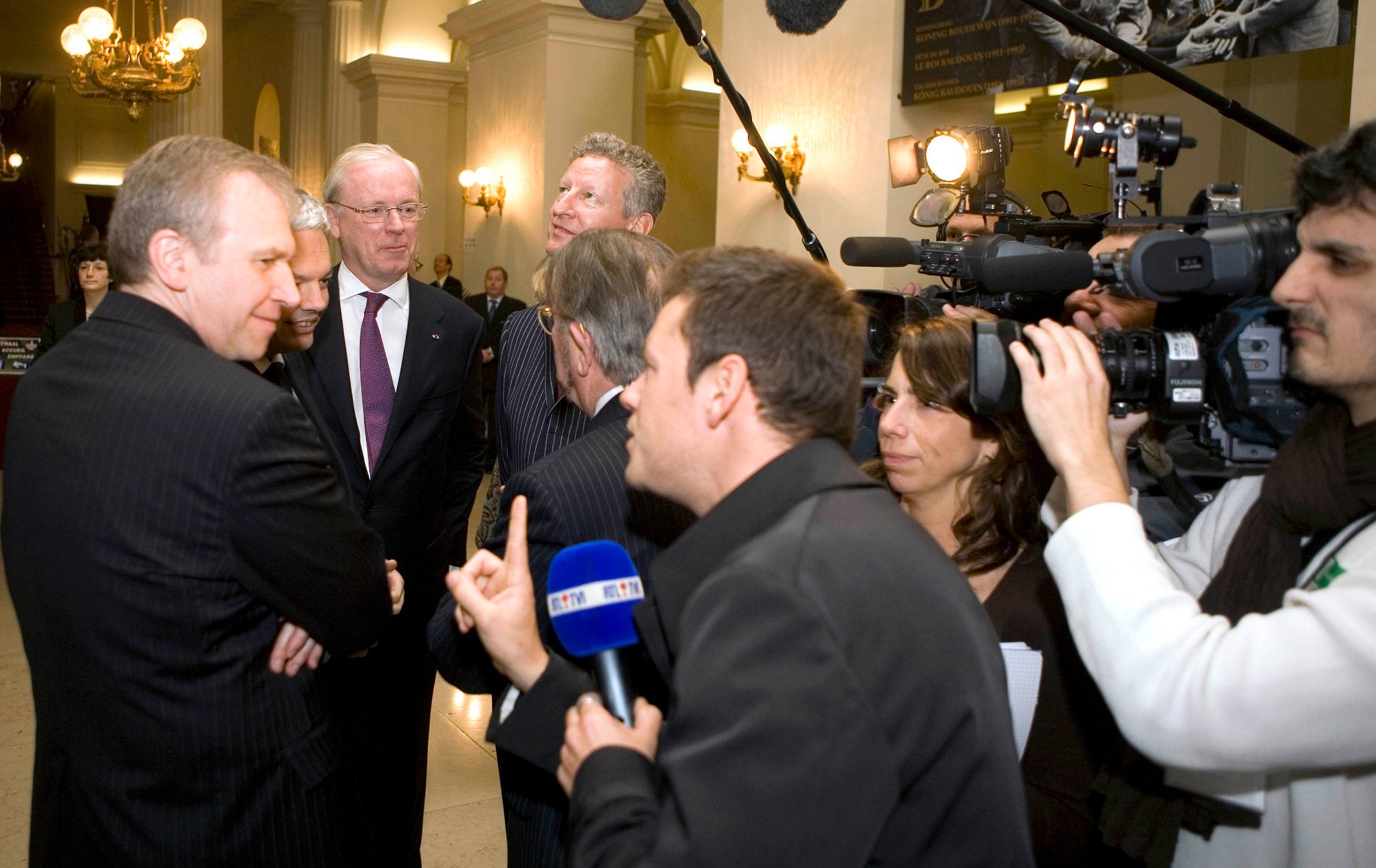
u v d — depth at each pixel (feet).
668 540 4.56
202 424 4.24
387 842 7.59
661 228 40.27
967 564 4.63
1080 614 3.24
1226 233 3.66
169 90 28.84
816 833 2.64
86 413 4.30
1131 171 4.41
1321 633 2.91
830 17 7.42
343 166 7.73
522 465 6.45
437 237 38.73
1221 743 2.95
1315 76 18.62
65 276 61.21
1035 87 16.21
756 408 3.21
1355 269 3.06
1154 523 5.12
